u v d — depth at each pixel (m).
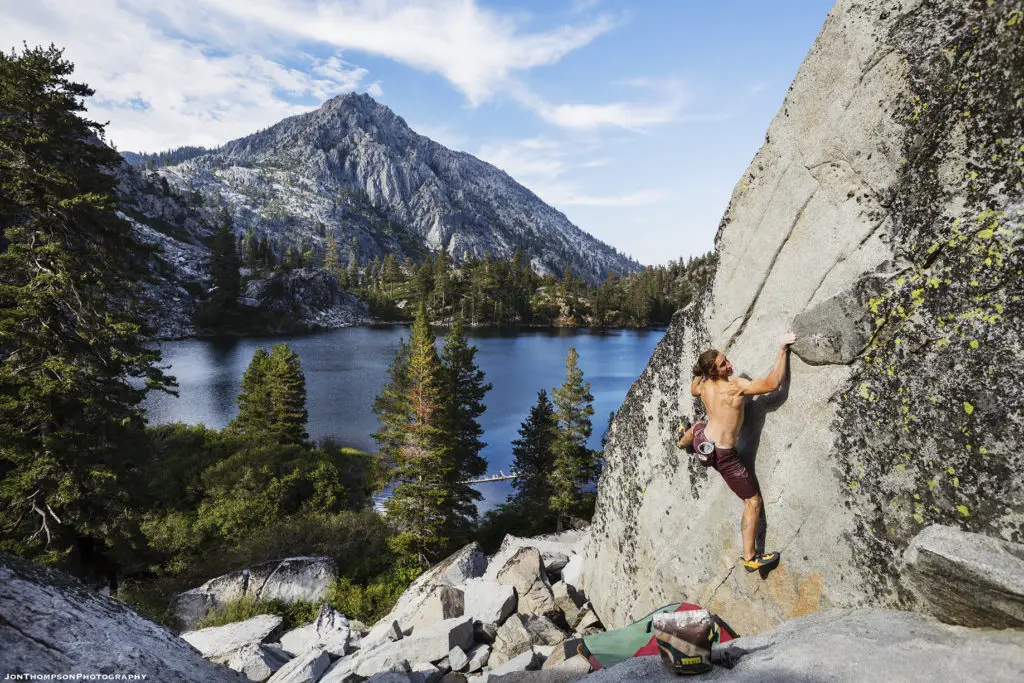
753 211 5.17
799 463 4.36
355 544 20.48
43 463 15.60
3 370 15.74
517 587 9.22
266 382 41.12
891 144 3.92
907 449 3.64
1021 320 3.11
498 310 171.88
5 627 3.00
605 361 105.56
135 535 19.56
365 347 114.62
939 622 3.21
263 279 145.12
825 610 4.06
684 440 5.15
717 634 3.21
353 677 7.19
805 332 4.30
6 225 17.81
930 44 3.72
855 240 4.14
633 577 6.87
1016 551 2.99
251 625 11.15
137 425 19.61
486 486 43.06
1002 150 3.29
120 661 3.31
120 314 19.11
